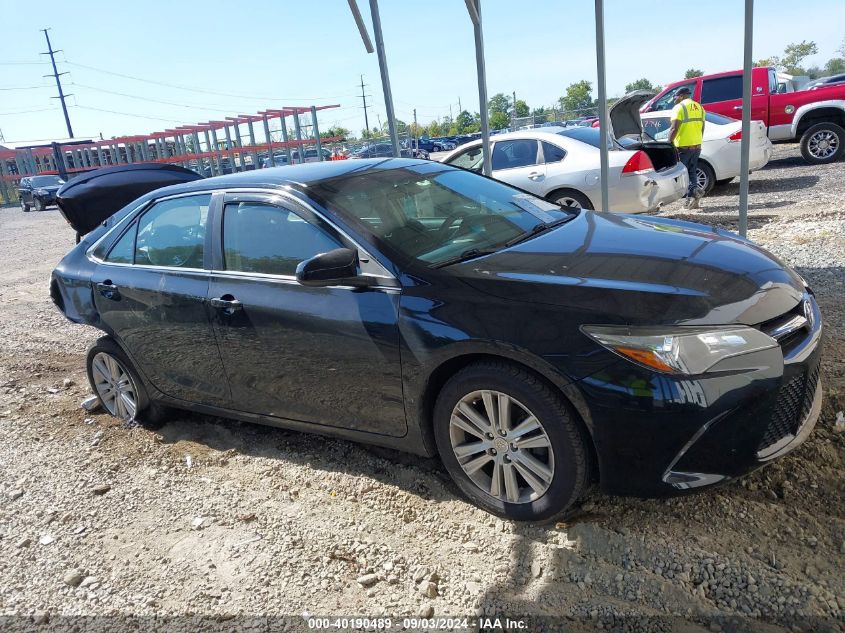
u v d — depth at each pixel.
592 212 4.20
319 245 3.46
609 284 2.84
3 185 47.84
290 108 28.16
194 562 3.10
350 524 3.24
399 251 3.28
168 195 4.27
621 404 2.58
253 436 4.32
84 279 4.60
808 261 6.09
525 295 2.87
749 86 5.28
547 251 3.29
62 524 3.56
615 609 2.49
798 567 2.55
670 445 2.57
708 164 10.64
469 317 2.90
